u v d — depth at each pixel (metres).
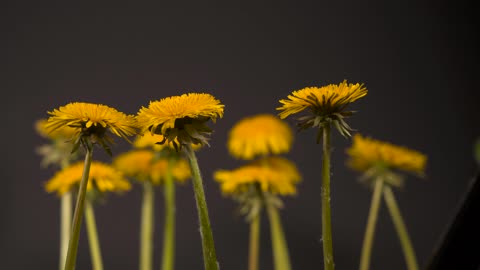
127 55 3.13
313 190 2.95
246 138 1.26
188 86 3.14
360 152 1.16
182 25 3.22
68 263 0.66
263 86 3.22
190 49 3.19
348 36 3.39
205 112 0.67
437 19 3.53
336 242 3.00
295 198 2.90
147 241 1.36
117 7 3.18
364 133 3.27
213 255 0.67
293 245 2.85
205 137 0.68
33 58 3.04
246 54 3.24
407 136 3.36
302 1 3.37
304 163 2.96
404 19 3.50
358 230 3.03
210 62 3.20
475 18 3.54
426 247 3.14
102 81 3.08
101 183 0.96
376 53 3.42
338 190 3.04
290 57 3.29
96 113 0.67
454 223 0.65
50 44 3.07
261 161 1.23
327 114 0.67
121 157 1.28
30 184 2.85
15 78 2.99
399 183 1.15
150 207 1.37
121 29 3.15
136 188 2.82
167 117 0.67
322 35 3.36
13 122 2.92
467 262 0.65
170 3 3.23
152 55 3.15
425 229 3.19
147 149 1.30
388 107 3.38
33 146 2.90
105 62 3.10
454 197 3.29
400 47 3.47
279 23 3.32
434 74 3.48
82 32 3.12
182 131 0.68
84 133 0.67
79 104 0.67
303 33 3.33
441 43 3.51
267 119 1.29
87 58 3.09
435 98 3.46
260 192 1.17
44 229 2.81
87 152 0.67
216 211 2.79
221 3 3.28
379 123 3.33
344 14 3.41
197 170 0.68
